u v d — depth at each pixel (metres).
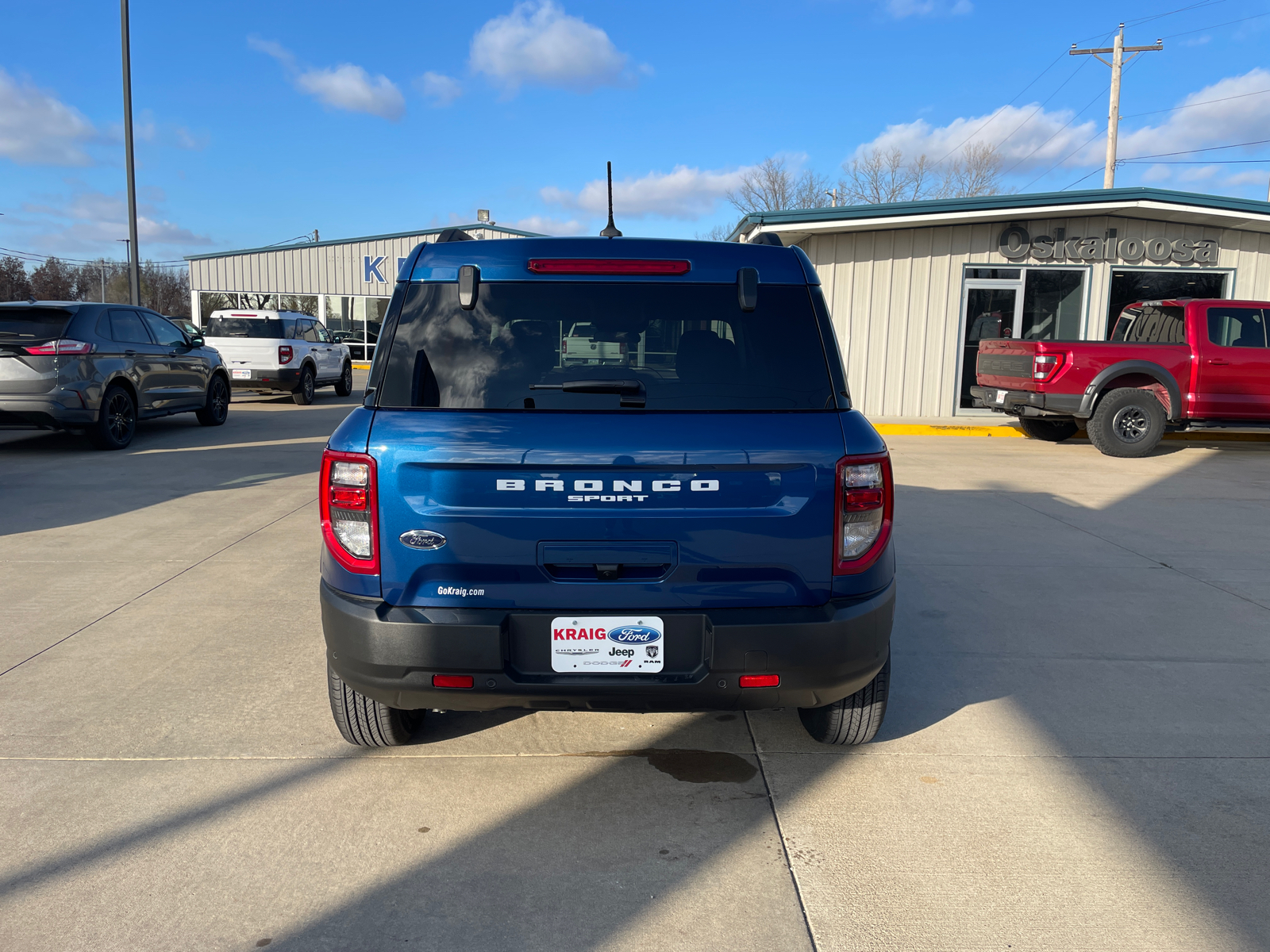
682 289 2.64
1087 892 2.43
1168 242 14.27
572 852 2.61
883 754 3.24
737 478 2.49
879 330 14.57
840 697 2.73
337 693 2.98
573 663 2.53
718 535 2.50
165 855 2.57
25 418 9.87
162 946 2.19
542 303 2.62
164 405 11.89
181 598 4.98
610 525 2.48
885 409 14.75
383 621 2.51
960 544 6.38
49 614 4.71
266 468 9.42
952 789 2.99
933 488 8.62
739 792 2.97
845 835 2.71
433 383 2.56
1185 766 3.16
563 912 2.33
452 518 2.47
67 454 10.41
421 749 3.26
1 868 2.49
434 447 2.46
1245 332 10.82
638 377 2.56
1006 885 2.46
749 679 2.55
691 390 2.55
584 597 2.51
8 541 6.25
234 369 16.69
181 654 4.16
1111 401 10.74
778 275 2.70
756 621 2.51
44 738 3.30
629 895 2.41
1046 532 6.75
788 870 2.53
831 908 2.36
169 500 7.73
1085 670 4.07
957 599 5.11
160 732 3.36
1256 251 14.42
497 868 2.53
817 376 2.61
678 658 2.55
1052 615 4.84
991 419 14.44
